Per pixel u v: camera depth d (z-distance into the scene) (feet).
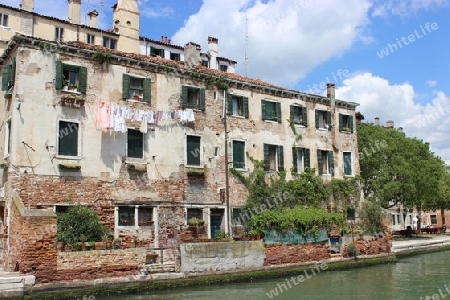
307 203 87.15
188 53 83.56
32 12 96.27
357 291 58.03
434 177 119.03
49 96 63.00
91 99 66.39
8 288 47.16
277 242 69.92
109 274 54.19
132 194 67.82
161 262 61.36
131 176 68.18
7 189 60.23
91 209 62.49
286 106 88.94
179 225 71.61
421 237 143.43
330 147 94.38
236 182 79.46
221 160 78.23
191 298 52.75
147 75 72.43
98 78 67.56
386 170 112.57
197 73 77.15
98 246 54.24
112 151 67.05
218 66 121.70
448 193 150.92
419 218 165.37
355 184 95.71
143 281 56.18
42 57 63.31
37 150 61.11
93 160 65.21
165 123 72.74
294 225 72.38
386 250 88.07
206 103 78.28
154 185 70.13
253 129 83.25
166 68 74.08
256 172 81.56
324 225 77.20
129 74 70.54
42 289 49.55
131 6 111.96
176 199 71.92
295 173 87.20
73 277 51.88
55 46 64.08
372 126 121.60
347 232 81.56
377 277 69.56
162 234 69.67
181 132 74.23
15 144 59.67
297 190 85.46
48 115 62.54
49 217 51.67
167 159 72.02
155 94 72.69
